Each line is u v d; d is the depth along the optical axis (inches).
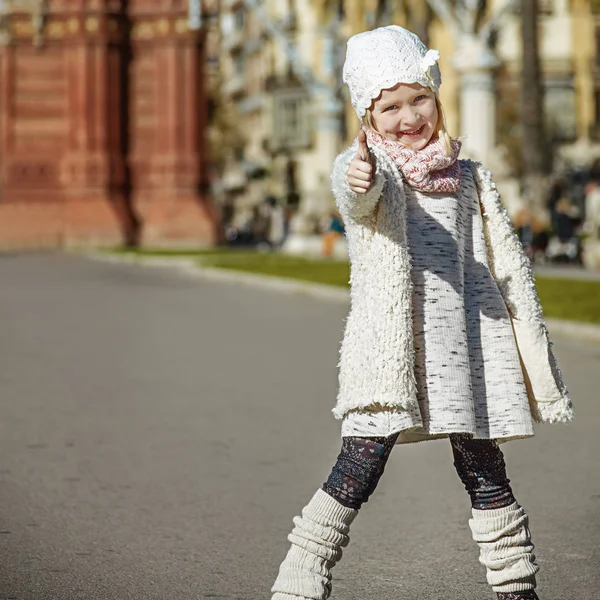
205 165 3090.6
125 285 1567.4
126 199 3065.9
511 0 2212.1
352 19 2664.9
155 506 380.5
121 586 297.7
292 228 2469.2
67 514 370.9
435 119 237.6
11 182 3043.8
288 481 416.5
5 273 1873.8
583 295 1090.1
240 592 292.7
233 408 577.3
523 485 406.6
